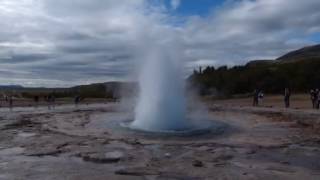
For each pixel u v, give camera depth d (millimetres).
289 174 10383
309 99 41656
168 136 17109
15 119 24719
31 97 56188
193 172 10461
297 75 63250
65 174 10289
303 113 26359
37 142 15352
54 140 15875
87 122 22781
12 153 13234
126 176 10086
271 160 12172
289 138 16531
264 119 24125
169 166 11156
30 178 9891
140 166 11164
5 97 49531
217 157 12492
